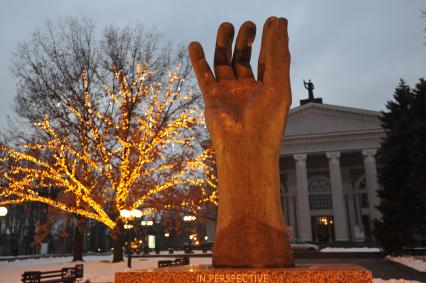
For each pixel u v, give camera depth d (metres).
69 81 21.16
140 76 21.11
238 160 3.95
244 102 4.13
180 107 21.02
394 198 23.53
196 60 4.52
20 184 19.34
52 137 21.61
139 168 20.08
